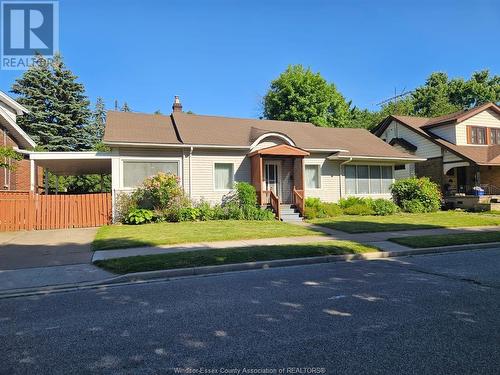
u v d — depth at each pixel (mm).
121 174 17797
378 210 21016
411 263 9383
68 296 6742
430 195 22891
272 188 20891
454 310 5516
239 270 8695
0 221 15367
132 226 15742
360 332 4668
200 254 9469
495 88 49594
